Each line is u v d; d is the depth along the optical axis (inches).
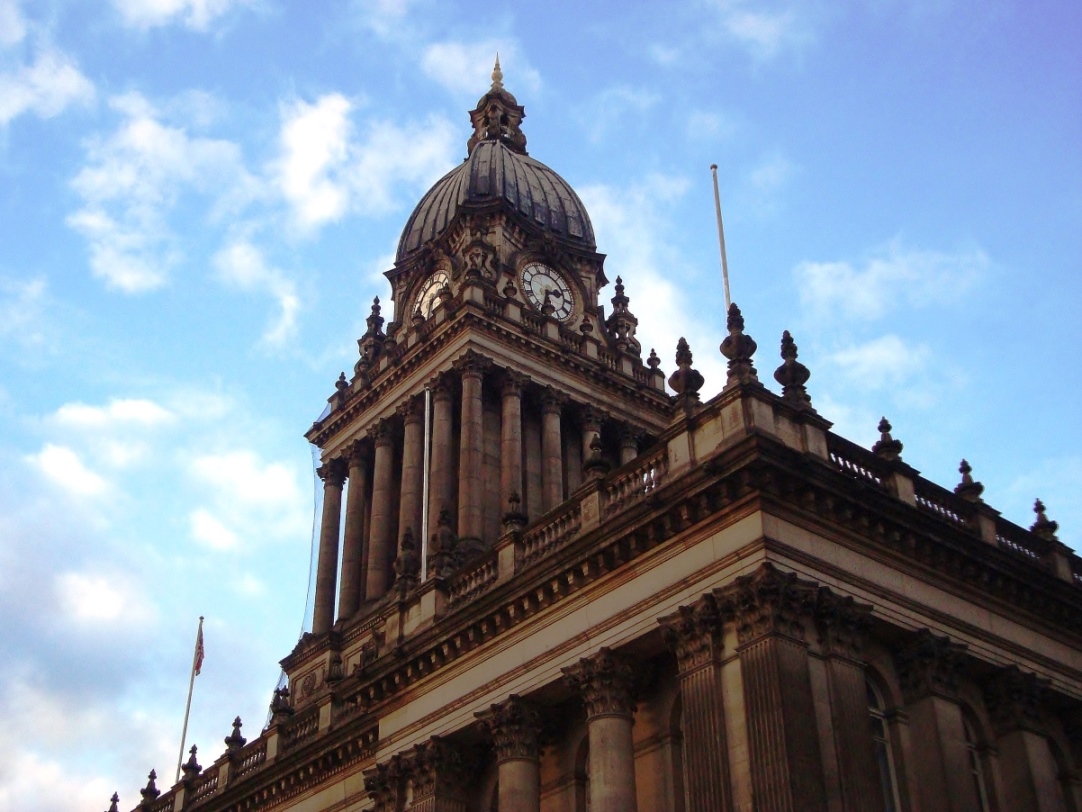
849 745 1328.7
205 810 2460.6
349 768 2097.7
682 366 1625.2
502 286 2982.3
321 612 2942.9
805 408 1508.4
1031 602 1686.8
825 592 1391.5
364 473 3029.0
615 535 1540.4
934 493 1648.6
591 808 1487.5
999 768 1593.3
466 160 3390.7
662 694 1557.6
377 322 3260.3
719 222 1752.0
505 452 2706.7
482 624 1724.9
